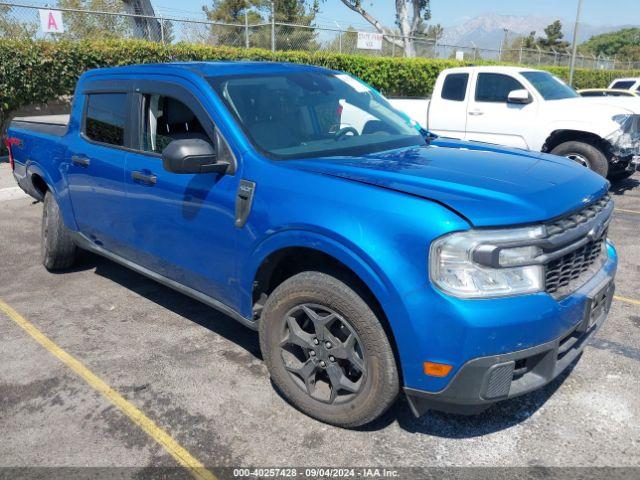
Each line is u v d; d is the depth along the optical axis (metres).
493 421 2.94
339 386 2.78
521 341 2.36
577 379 3.29
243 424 2.96
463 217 2.36
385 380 2.58
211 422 2.98
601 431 2.83
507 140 8.77
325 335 2.76
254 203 2.93
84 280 5.07
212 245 3.24
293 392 2.99
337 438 2.83
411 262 2.37
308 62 15.11
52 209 4.96
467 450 2.72
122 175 3.84
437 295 2.33
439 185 2.60
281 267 3.13
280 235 2.79
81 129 4.42
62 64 10.95
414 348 2.40
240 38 15.49
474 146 3.71
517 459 2.65
